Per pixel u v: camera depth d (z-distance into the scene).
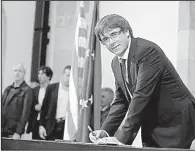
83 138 4.68
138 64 3.85
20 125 5.90
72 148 3.29
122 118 4.05
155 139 3.92
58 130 5.75
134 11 6.62
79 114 4.76
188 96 3.90
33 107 6.01
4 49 7.49
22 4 7.71
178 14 5.68
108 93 5.04
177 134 3.86
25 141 3.38
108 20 4.01
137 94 3.80
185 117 3.85
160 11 6.37
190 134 3.87
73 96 4.81
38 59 7.53
